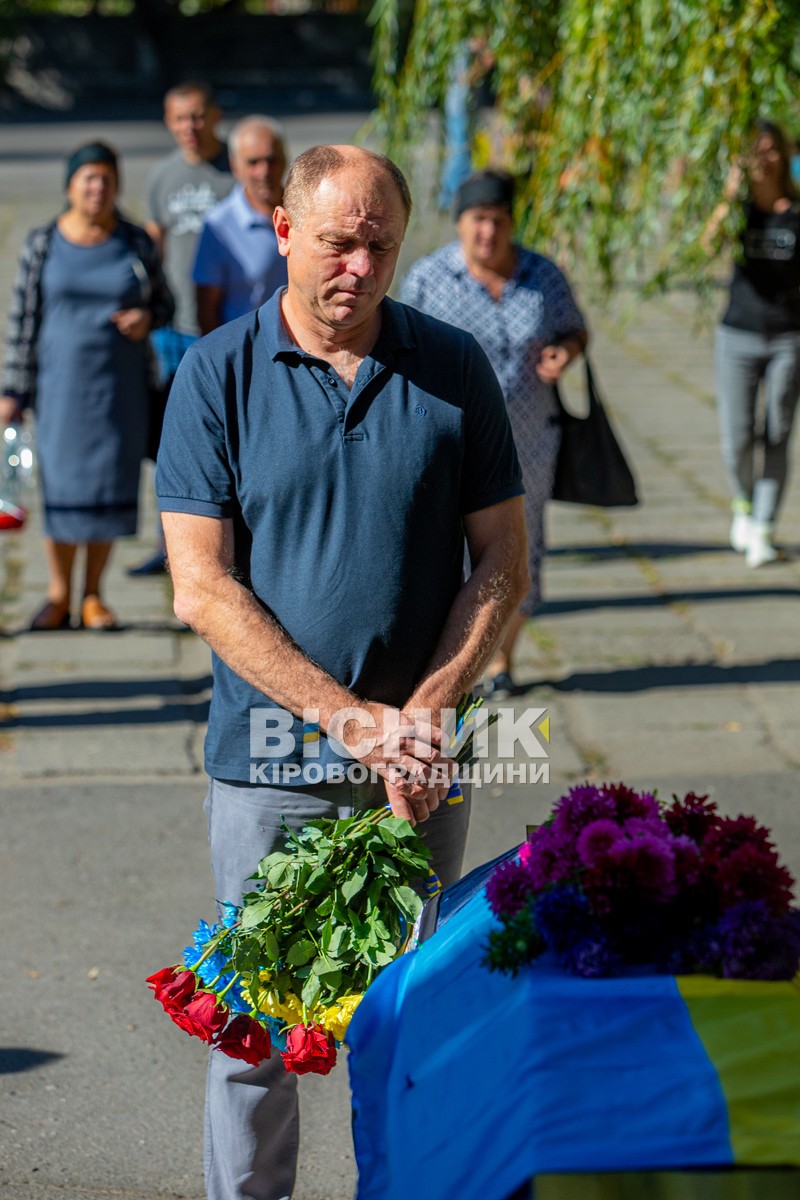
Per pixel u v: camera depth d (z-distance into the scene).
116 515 10.61
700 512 14.11
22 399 10.55
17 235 27.30
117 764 8.83
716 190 9.69
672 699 9.83
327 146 4.05
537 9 10.60
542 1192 2.88
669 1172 2.79
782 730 9.36
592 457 9.30
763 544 12.52
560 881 3.42
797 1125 2.84
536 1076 2.96
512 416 8.91
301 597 4.17
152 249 10.52
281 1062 4.54
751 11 8.98
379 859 4.11
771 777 8.69
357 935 4.11
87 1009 6.34
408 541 4.18
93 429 10.44
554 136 10.38
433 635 4.29
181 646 10.75
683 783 8.61
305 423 4.12
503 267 8.85
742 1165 2.76
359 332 4.17
